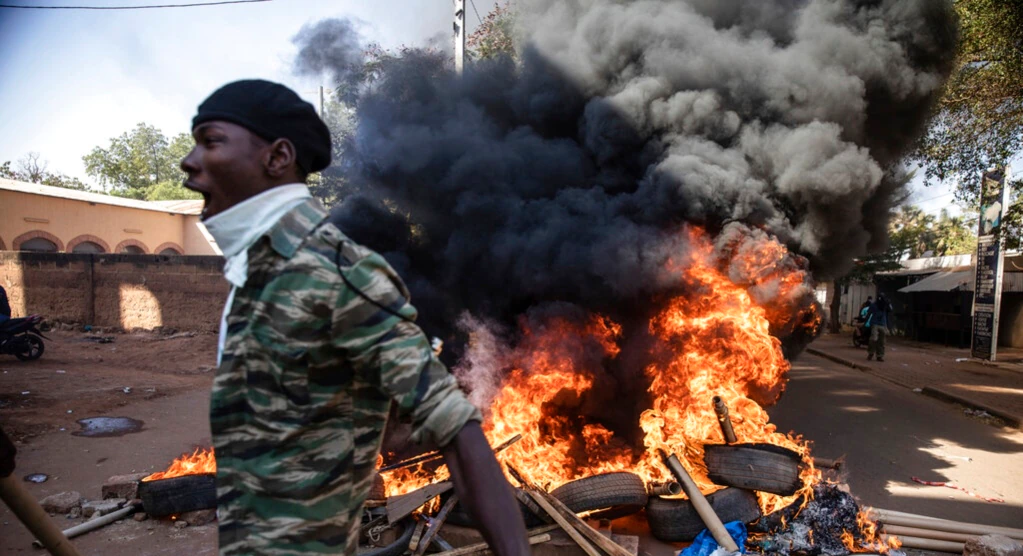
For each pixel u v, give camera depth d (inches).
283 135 48.1
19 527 161.5
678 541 156.4
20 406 295.6
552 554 140.4
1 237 790.5
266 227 44.8
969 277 754.8
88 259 613.0
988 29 370.0
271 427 43.8
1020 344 762.8
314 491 44.6
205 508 166.1
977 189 513.7
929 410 368.2
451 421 43.6
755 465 157.5
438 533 144.5
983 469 246.4
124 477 182.7
